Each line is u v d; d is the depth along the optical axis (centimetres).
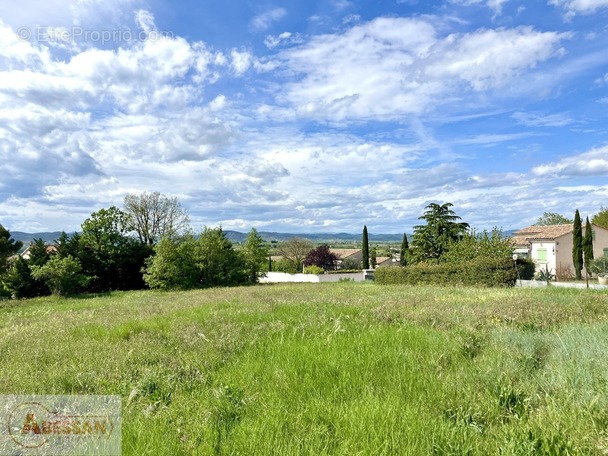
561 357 498
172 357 585
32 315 1352
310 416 355
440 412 370
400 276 2712
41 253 2827
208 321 888
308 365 501
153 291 2731
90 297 2328
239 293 1842
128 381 477
